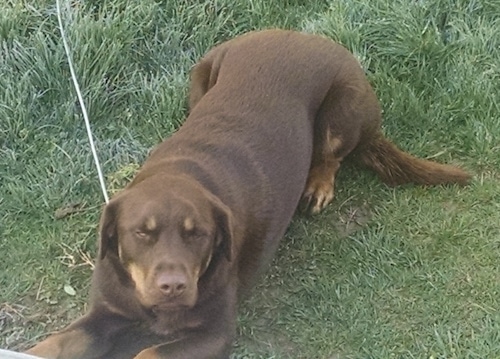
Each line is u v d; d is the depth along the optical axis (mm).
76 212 1986
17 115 2105
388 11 2340
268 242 1771
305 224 2023
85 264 1898
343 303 1861
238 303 1815
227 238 1561
